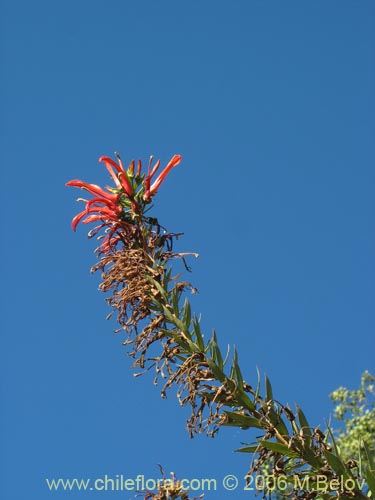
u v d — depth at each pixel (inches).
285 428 130.7
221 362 136.6
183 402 134.6
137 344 143.0
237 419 131.5
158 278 150.0
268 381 134.0
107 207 157.6
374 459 130.6
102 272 154.6
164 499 135.9
